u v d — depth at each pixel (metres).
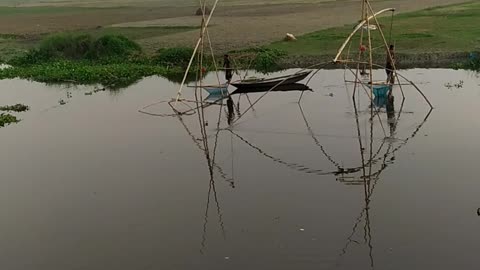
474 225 11.22
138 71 31.83
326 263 10.09
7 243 11.46
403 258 10.12
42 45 38.00
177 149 17.42
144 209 12.88
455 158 15.07
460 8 49.28
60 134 19.59
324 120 19.78
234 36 42.12
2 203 13.52
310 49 34.03
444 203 12.32
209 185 14.22
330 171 14.79
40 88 29.14
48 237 11.65
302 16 53.81
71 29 55.53
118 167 15.87
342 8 59.75
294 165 15.41
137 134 19.28
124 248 11.03
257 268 10.04
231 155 16.59
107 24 58.94
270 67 31.62
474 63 27.94
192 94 25.72
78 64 34.41
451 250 10.30
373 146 16.62
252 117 20.89
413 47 32.22
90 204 13.29
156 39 43.47
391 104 21.25
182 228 11.80
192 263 10.33
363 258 10.17
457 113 19.42
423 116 19.31
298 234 11.25
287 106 22.20
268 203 12.89
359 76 26.89
